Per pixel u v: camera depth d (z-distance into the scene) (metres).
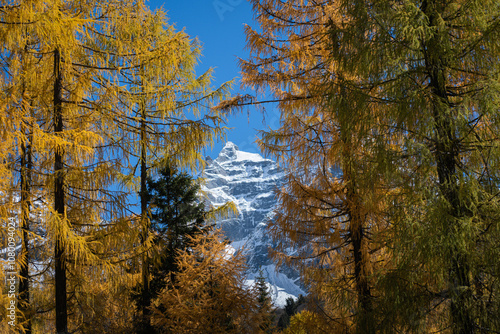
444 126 4.71
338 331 6.96
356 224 6.93
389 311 4.85
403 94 4.80
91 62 7.13
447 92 5.19
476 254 4.22
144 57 7.50
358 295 6.37
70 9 6.70
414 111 4.62
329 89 5.63
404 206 4.70
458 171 4.46
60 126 6.73
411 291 4.62
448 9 4.93
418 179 4.55
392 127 4.99
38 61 6.57
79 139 6.18
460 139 4.58
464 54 4.71
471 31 4.67
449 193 4.64
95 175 6.54
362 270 6.73
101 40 7.45
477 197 4.35
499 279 4.08
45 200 7.22
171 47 7.62
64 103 6.86
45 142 5.81
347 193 7.23
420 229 4.38
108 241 6.77
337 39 5.44
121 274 6.99
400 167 4.78
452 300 4.28
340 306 6.69
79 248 6.07
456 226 4.23
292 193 7.84
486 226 4.30
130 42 7.48
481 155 4.58
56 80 6.77
